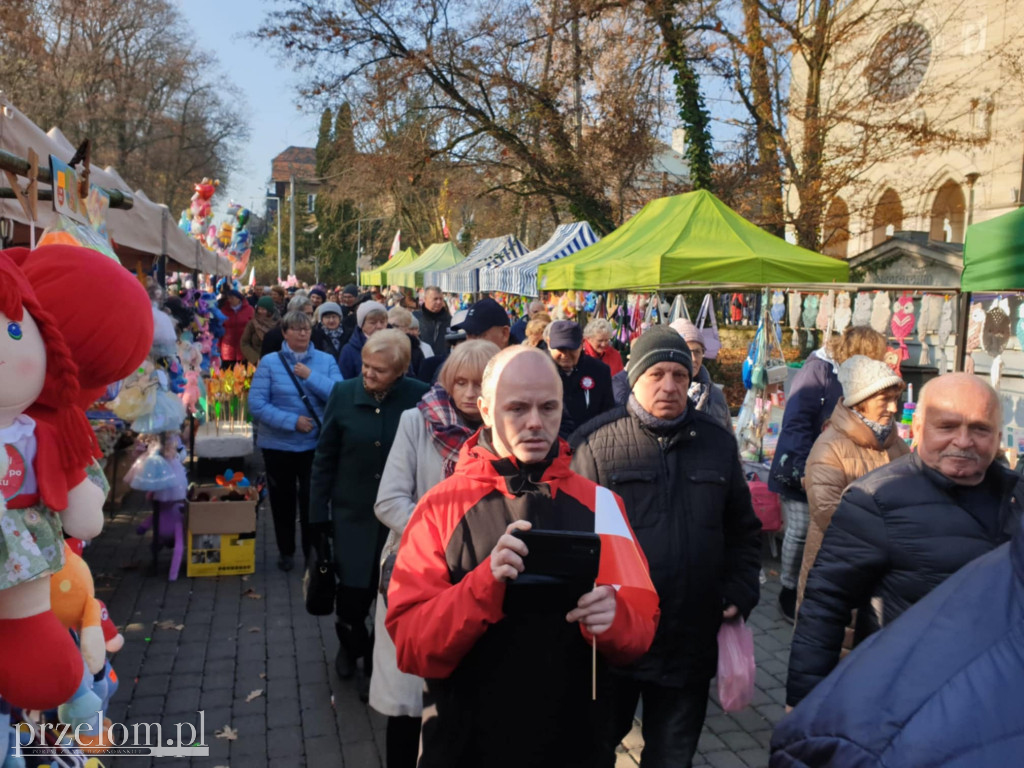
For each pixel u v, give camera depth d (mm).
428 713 1917
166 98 35000
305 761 3398
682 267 6809
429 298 9648
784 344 11555
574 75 18516
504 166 20312
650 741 2666
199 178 39188
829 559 2432
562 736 1819
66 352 1823
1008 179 21656
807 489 3496
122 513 7141
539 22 18562
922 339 6480
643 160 18859
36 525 1850
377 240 37156
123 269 2078
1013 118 20219
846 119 15797
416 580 1865
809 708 1105
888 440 3432
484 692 1812
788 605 5004
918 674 1012
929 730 948
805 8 15945
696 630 2594
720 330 14523
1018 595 1020
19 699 1844
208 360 9336
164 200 38500
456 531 1895
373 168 20203
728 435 2801
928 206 23406
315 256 49812
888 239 16594
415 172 20422
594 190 18969
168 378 5547
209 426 8922
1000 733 912
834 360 4629
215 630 4742
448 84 19188
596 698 1924
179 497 5551
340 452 3783
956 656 1002
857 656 1122
